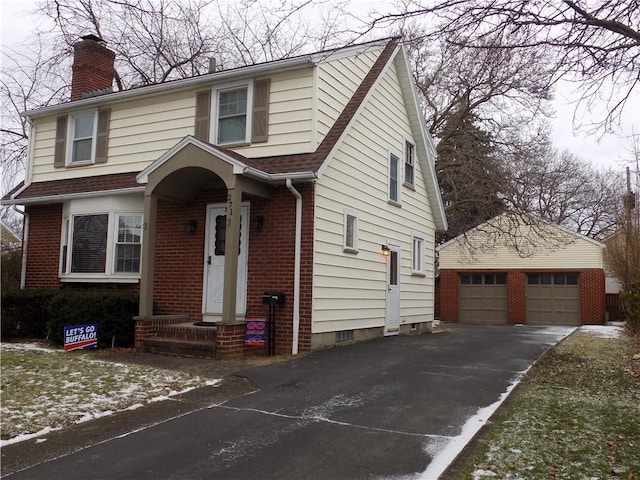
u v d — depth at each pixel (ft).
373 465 15.47
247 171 32.01
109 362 30.17
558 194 115.24
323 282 35.29
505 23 18.78
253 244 35.58
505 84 47.93
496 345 40.09
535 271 79.66
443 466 15.35
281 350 33.86
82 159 45.91
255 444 17.24
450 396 23.17
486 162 67.05
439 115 72.49
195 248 38.40
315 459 15.93
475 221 86.48
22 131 69.05
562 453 16.37
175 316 36.42
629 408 21.44
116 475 14.79
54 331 37.32
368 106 42.52
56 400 21.97
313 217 34.24
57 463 15.66
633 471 14.98
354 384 25.23
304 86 36.19
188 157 33.68
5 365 29.07
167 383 25.12
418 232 53.36
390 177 46.88
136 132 42.86
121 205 41.27
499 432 18.31
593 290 76.13
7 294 41.34
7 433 18.01
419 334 50.42
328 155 34.32
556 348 39.06
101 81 51.29
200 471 15.06
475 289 84.12
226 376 26.68
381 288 44.29
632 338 46.73
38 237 46.11
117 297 36.11
